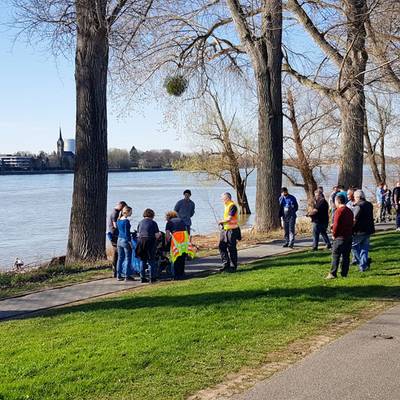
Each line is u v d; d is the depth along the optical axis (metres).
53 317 9.81
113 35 17.53
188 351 7.26
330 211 23.41
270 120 21.72
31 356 7.28
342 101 23.70
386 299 10.16
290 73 25.50
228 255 14.05
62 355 7.21
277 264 14.52
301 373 6.36
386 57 23.27
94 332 8.37
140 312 9.55
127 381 6.28
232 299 10.17
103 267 15.66
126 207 13.83
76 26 16.97
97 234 16.95
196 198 61.78
